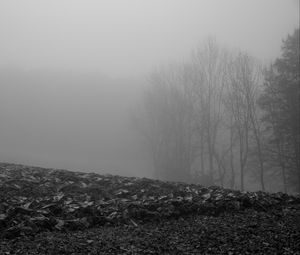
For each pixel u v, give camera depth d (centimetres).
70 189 1155
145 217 900
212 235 741
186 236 738
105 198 1059
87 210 888
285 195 1201
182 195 1130
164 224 853
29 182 1185
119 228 813
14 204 909
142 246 669
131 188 1226
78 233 761
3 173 1311
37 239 704
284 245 674
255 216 916
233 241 698
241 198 1049
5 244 668
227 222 856
